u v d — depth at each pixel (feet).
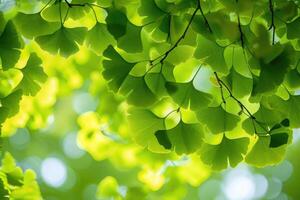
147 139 6.34
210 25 6.12
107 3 6.22
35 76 6.35
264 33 6.15
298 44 6.31
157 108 6.53
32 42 7.75
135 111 6.33
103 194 7.54
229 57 6.24
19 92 6.32
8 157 6.59
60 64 8.30
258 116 6.32
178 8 6.15
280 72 6.12
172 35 6.18
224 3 6.15
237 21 6.26
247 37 6.17
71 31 6.24
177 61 6.23
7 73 6.51
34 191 6.66
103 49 6.29
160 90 6.23
